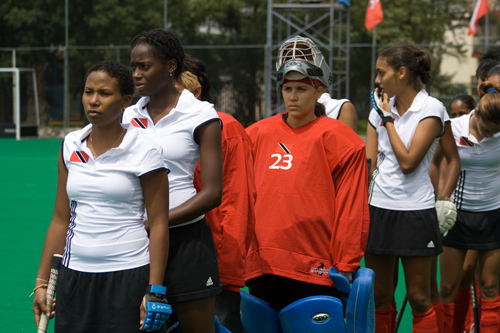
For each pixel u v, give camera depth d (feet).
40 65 242.78
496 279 35.68
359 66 239.30
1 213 73.67
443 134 32.60
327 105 39.01
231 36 266.98
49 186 96.27
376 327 32.68
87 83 20.70
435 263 34.63
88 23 233.14
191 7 253.03
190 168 23.77
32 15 235.81
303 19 251.80
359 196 26.91
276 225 27.63
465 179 36.01
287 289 29.22
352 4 250.98
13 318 38.37
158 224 21.08
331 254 27.22
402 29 257.14
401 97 32.17
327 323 26.50
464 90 205.26
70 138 21.62
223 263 25.46
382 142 32.65
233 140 25.77
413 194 31.40
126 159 20.83
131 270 20.84
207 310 23.43
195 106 23.50
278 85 28.35
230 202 25.61
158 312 20.30
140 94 23.59
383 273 32.48
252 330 28.40
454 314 37.99
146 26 238.89
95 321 20.79
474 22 178.19
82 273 20.81
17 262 51.75
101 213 20.74
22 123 203.31
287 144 28.14
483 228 35.58
